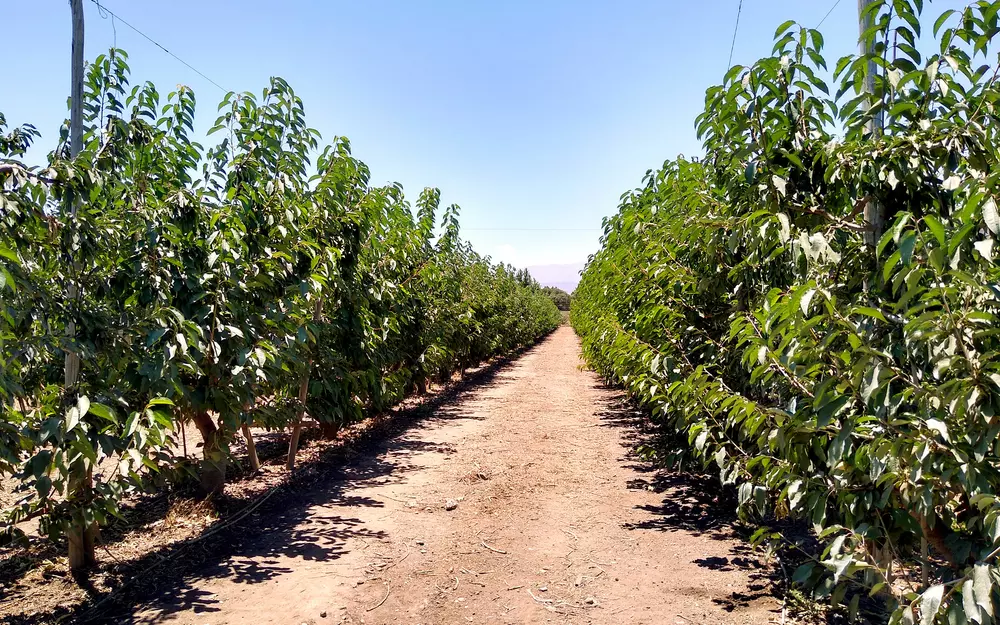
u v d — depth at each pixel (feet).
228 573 12.39
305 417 25.53
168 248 12.99
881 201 7.84
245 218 15.56
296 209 16.26
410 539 14.40
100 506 10.83
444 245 36.35
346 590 11.64
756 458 9.31
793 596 10.96
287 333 15.88
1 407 9.07
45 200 9.89
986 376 5.55
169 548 13.48
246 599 11.22
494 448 24.58
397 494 18.11
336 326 20.92
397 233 26.08
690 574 12.26
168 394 12.20
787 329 6.85
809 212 8.18
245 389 14.34
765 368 8.15
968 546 6.79
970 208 5.30
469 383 48.60
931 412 6.48
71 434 9.82
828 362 7.15
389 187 24.54
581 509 16.63
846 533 7.73
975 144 6.83
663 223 15.40
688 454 15.75
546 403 37.93
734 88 8.34
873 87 7.95
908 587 9.89
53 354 11.49
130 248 12.49
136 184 14.20
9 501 16.48
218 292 13.70
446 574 12.40
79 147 11.35
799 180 8.48
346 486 18.95
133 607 10.88
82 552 12.21
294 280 17.01
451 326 37.29
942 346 6.05
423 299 31.04
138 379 12.17
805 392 8.00
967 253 5.92
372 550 13.71
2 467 10.29
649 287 15.75
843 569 7.10
